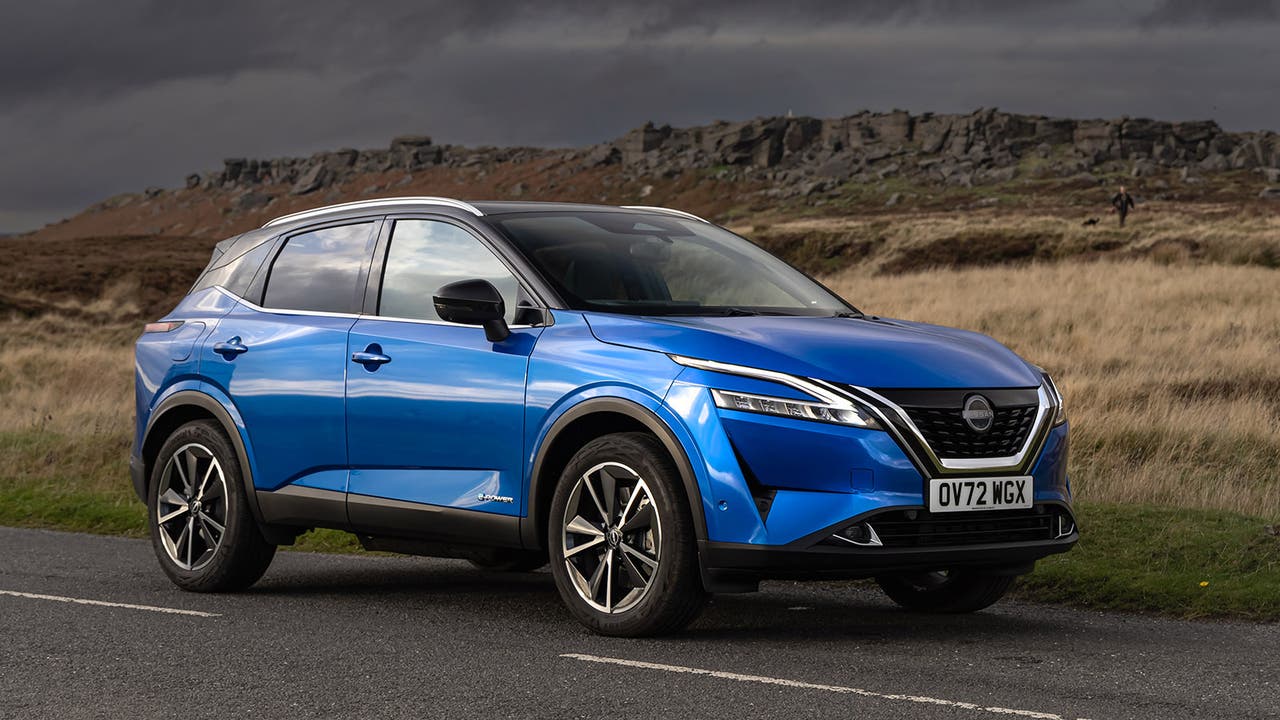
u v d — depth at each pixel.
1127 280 32.31
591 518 5.79
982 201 116.88
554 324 5.96
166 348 7.55
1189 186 123.50
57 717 4.50
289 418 6.81
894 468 5.25
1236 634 5.88
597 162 195.50
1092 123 152.38
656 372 5.51
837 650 5.46
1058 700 4.58
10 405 20.23
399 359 6.36
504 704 4.57
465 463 6.12
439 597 7.08
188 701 4.69
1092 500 9.68
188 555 7.30
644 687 4.79
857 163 157.25
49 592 7.21
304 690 4.82
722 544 5.29
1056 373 17.92
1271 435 12.45
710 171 174.50
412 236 6.68
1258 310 24.47
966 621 6.25
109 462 13.16
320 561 8.68
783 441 5.25
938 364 5.54
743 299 6.36
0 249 78.38
